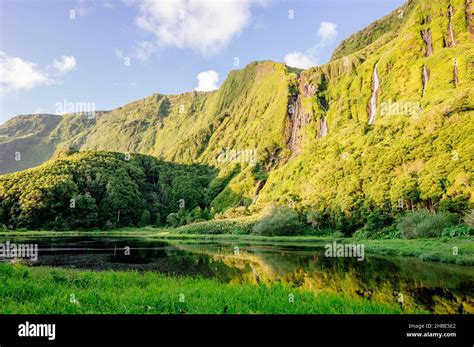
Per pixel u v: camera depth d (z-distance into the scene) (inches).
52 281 893.8
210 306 692.7
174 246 2701.8
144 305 697.6
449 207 3051.2
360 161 4645.7
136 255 2018.9
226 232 4387.3
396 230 3117.6
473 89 4311.0
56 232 4987.7
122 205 6717.5
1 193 5649.6
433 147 3900.1
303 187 5383.9
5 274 906.7
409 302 874.8
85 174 6978.4
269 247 2598.4
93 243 2940.5
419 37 7746.1
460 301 882.1
